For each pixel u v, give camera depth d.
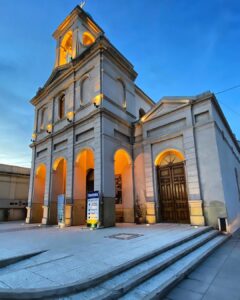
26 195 23.02
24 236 8.41
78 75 15.42
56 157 15.51
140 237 7.43
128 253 5.21
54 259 4.92
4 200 21.17
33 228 12.31
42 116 18.98
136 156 14.26
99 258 4.88
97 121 12.73
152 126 13.76
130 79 16.69
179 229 9.20
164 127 13.17
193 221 10.52
